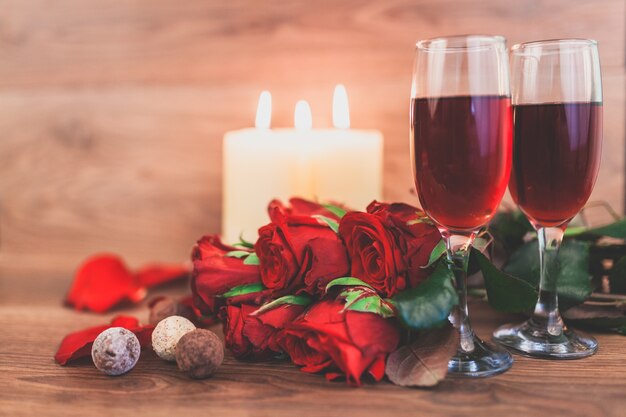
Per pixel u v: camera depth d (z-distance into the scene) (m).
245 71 0.86
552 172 0.53
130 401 0.49
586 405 0.47
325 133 0.76
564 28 0.78
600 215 0.80
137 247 0.91
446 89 0.48
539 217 0.55
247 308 0.54
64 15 0.90
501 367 0.52
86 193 0.91
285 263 0.53
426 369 0.49
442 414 0.47
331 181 0.75
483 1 0.79
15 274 0.85
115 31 0.89
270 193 0.76
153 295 0.76
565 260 0.60
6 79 0.92
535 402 0.48
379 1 0.82
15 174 0.93
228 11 0.86
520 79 0.54
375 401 0.48
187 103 0.88
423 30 0.81
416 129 0.50
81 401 0.49
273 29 0.85
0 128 0.92
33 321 0.67
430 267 0.52
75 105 0.91
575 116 0.52
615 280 0.61
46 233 0.93
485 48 0.48
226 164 0.77
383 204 0.54
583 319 0.60
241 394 0.50
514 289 0.54
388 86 0.83
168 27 0.87
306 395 0.49
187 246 0.89
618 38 0.77
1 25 0.91
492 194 0.49
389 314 0.50
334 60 0.84
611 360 0.54
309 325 0.50
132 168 0.90
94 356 0.53
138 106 0.89
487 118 0.48
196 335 0.52
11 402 0.50
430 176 0.49
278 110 0.85
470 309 0.68
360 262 0.53
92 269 0.74
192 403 0.49
